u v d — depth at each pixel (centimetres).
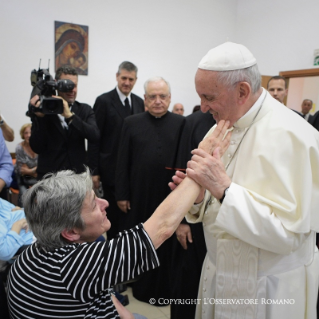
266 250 105
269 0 496
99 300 93
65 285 83
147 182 221
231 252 111
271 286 107
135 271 87
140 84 495
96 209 98
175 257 187
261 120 105
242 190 97
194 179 97
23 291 85
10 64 404
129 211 232
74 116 213
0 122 296
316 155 96
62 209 89
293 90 628
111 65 466
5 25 394
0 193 225
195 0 516
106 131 288
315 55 434
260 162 100
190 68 530
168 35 503
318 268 115
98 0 442
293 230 93
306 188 93
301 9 450
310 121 290
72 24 429
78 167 223
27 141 334
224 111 102
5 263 130
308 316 111
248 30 540
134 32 475
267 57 510
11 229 160
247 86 96
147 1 477
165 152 219
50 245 90
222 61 94
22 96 416
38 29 411
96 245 88
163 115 227
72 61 437
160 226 92
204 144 99
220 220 97
